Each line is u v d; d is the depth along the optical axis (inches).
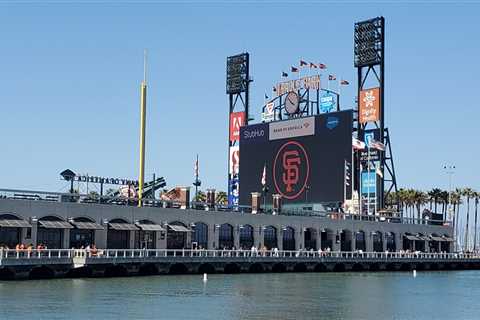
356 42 7317.9
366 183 6879.9
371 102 7076.8
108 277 4269.2
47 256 4109.3
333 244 6387.8
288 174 7175.2
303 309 2989.7
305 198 6993.1
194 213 5472.4
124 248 5073.8
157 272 4653.1
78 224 4736.7
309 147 7017.7
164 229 5251.0
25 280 3841.0
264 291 3688.5
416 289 4136.3
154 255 4758.9
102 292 3378.4
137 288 3631.9
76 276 4200.3
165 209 5285.4
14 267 3816.4
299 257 5452.8
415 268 6481.3
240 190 7657.5
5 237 4431.6
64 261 4045.3
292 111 7554.1
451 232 7559.1
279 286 4008.4
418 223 7372.1
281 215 6067.9
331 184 6796.3
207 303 3095.5
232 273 5034.5
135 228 5044.3
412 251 6855.3
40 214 4574.3
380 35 7185.0
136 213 5098.4
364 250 6653.5
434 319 2832.2
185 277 4478.3
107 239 4958.2
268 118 7834.6
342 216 6525.6
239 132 7755.9
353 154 6717.5
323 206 6835.6
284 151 7244.1
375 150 7017.7
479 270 6791.3
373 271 6008.9
